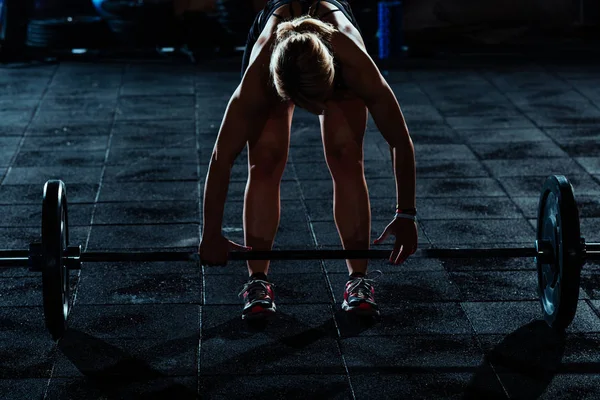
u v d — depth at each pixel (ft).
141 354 9.29
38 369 8.96
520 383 8.70
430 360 9.18
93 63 25.62
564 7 30.25
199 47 27.58
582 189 14.98
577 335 9.72
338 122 9.68
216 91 22.62
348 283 10.27
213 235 8.73
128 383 8.70
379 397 8.45
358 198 9.86
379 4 26.12
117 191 14.90
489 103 21.16
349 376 8.84
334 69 8.29
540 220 9.81
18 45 25.76
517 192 14.84
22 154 17.03
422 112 20.39
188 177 15.72
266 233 9.92
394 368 9.01
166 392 8.53
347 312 10.28
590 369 8.96
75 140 18.08
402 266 11.66
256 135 9.66
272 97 8.59
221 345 9.50
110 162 16.61
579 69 24.63
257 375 8.86
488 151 17.29
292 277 11.31
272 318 10.14
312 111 8.16
